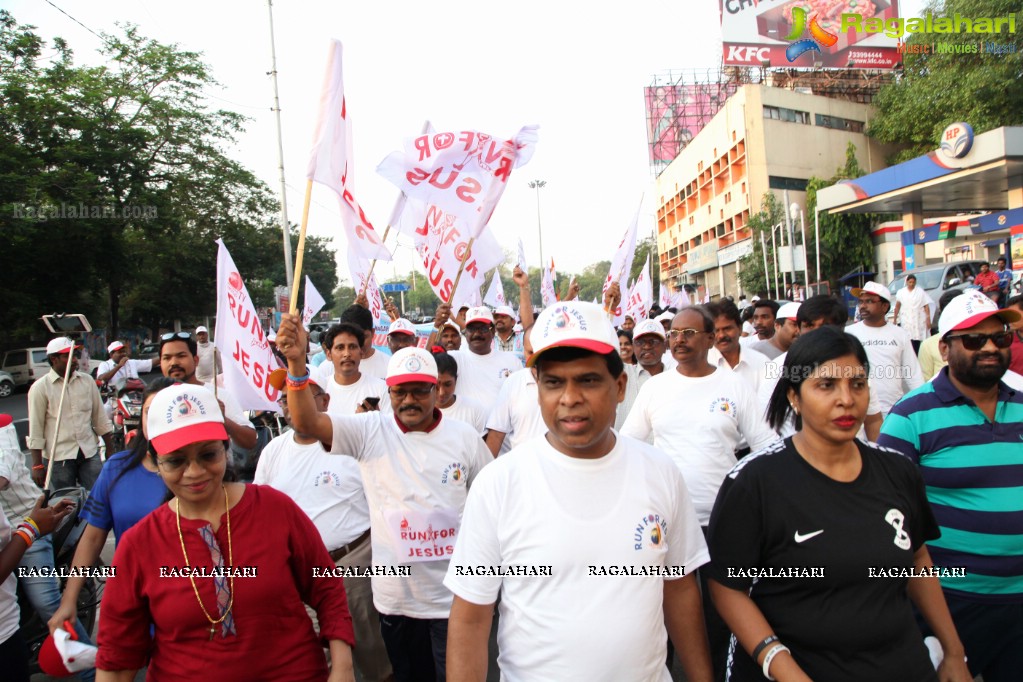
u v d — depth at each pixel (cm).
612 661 192
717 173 4369
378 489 329
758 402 377
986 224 2114
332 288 5638
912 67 3241
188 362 460
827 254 3353
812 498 214
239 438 467
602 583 195
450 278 599
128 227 2684
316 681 242
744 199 3900
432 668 338
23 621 397
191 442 219
